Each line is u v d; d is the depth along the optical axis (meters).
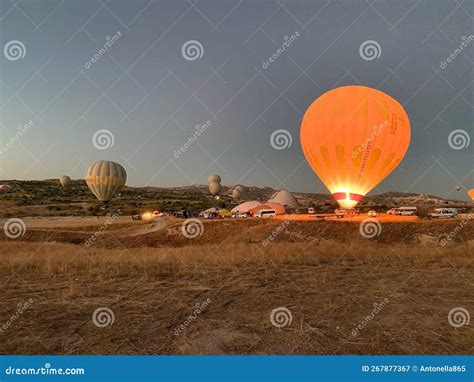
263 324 5.74
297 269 9.64
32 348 5.11
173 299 6.96
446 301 6.75
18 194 93.38
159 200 98.12
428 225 23.42
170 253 12.10
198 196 112.38
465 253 11.49
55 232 28.95
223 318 6.00
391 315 6.05
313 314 6.13
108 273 9.16
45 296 7.19
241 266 10.02
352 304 6.61
